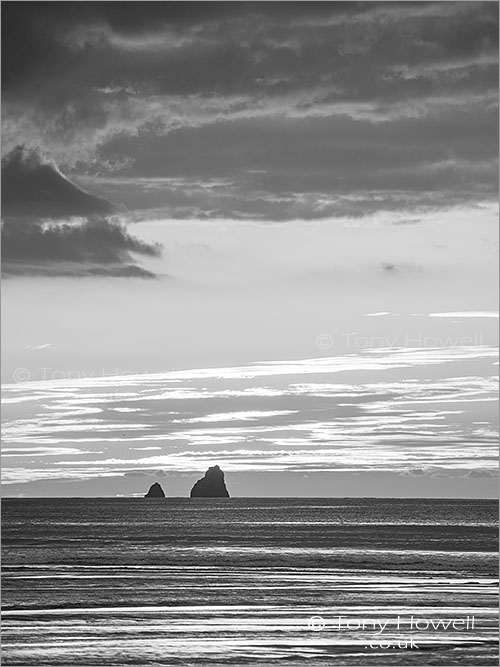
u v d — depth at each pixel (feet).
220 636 49.16
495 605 56.49
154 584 64.69
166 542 98.68
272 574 68.39
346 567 73.61
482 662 45.39
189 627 50.88
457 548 95.86
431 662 45.21
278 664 44.98
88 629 50.90
